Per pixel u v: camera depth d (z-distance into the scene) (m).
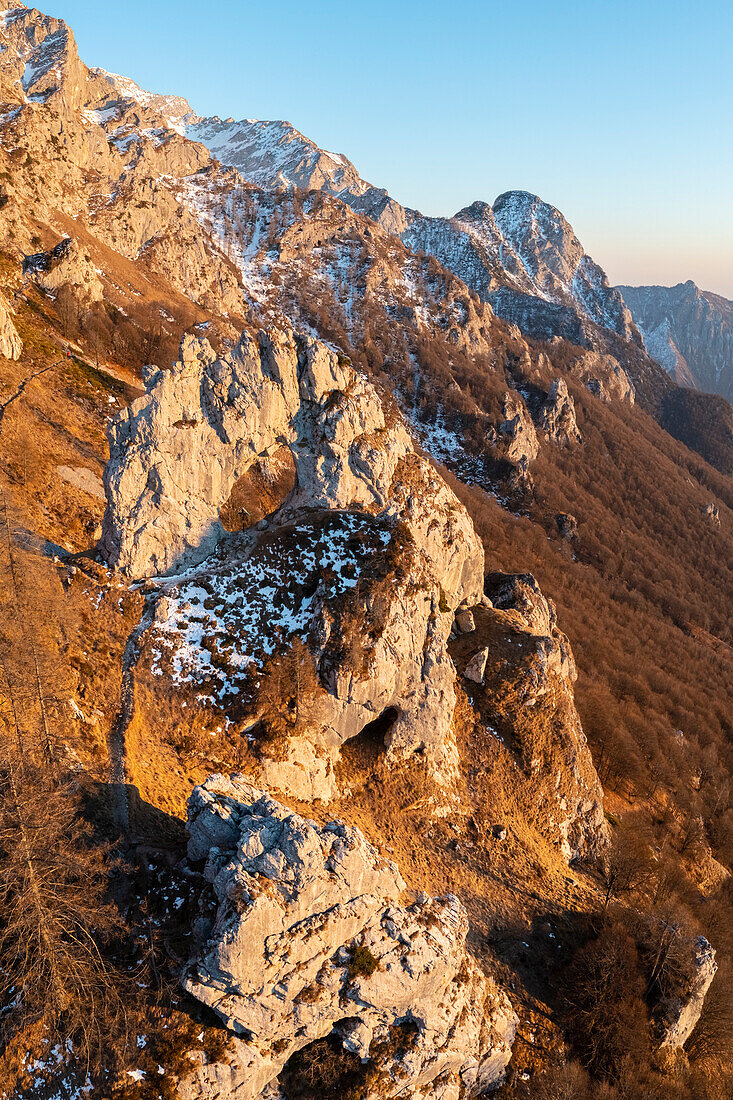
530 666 65.12
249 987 34.44
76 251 134.38
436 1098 39.34
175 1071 33.00
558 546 188.75
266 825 37.50
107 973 34.91
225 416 61.12
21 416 87.56
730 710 138.50
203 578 59.91
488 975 47.06
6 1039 33.25
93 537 74.12
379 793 55.00
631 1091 44.41
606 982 49.28
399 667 55.47
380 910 39.00
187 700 51.66
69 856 35.41
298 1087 36.72
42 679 45.03
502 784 60.34
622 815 78.44
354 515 62.28
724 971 58.75
